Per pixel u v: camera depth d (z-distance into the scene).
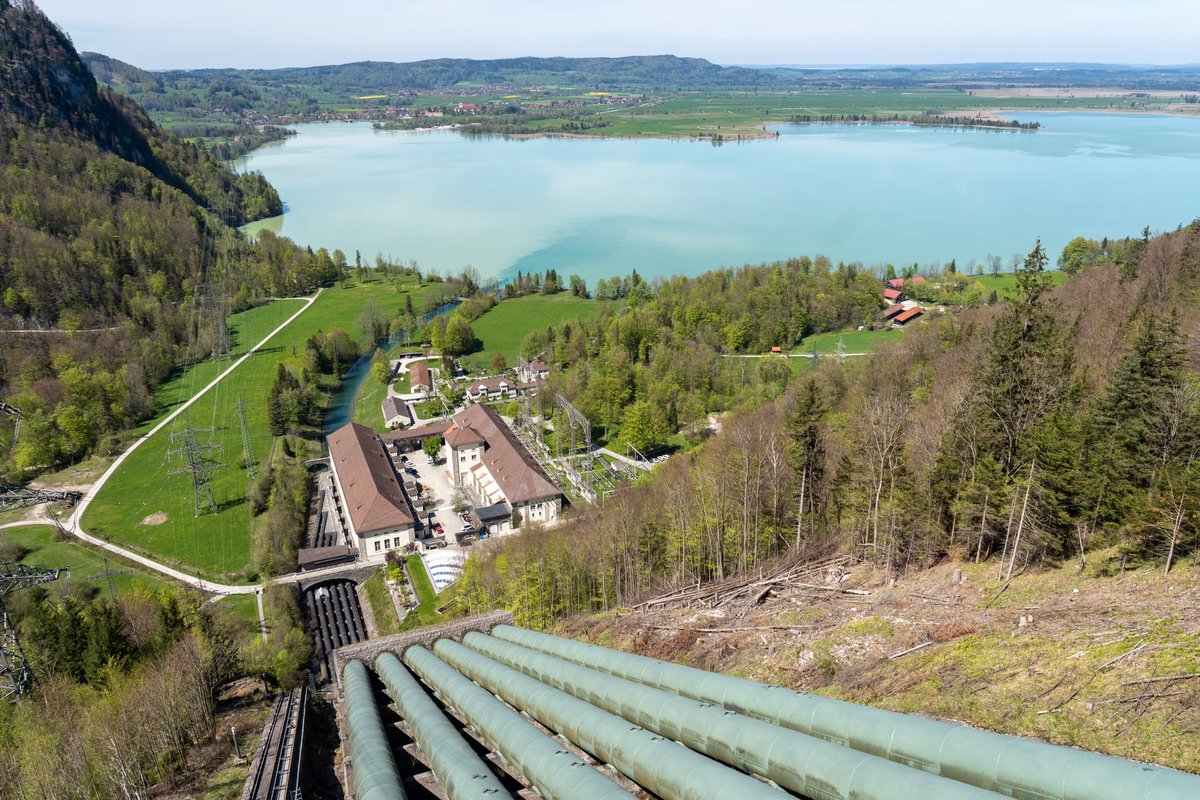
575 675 53.88
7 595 105.69
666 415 178.25
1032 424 70.31
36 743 61.62
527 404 193.75
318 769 61.44
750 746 36.91
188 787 61.38
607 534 97.44
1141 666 41.75
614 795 35.16
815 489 92.31
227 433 185.38
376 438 169.00
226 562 130.00
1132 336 102.12
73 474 164.38
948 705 44.47
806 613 65.75
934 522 74.00
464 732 54.31
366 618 116.88
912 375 139.50
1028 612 53.62
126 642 83.62
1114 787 25.72
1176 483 54.84
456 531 139.00
